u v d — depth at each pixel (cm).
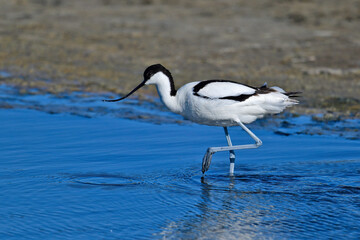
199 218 737
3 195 812
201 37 2539
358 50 2247
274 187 862
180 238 673
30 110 1451
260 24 2798
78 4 3397
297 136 1199
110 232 689
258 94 902
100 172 931
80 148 1086
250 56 2178
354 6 3162
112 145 1112
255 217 740
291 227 705
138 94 1664
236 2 3381
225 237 677
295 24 2783
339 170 945
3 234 676
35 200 794
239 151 1084
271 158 1028
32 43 2422
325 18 2878
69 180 886
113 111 1453
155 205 783
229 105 900
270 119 1356
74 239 667
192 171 947
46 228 698
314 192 838
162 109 1494
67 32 2652
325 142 1141
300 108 1460
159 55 2216
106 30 2695
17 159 1003
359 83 1756
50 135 1192
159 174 926
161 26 2783
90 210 761
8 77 1870
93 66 2059
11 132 1215
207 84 921
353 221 723
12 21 2878
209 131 1248
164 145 1120
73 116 1390
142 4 3384
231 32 2631
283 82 1745
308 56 2156
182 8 3256
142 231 694
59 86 1752
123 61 2133
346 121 1330
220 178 909
